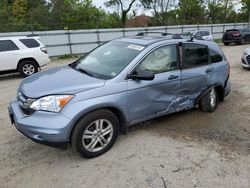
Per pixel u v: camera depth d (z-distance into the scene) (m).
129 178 3.66
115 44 5.23
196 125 5.38
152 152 4.32
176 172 3.80
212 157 4.20
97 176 3.71
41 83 4.16
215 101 6.11
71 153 4.28
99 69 4.59
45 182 3.59
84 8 40.81
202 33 22.06
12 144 4.57
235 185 3.56
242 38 26.42
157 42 4.89
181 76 5.09
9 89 8.95
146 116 4.73
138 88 4.42
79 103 3.83
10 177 3.69
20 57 11.22
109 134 4.26
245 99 7.10
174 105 5.13
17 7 38.66
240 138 4.87
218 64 5.96
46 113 3.73
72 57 21.03
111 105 4.12
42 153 4.29
